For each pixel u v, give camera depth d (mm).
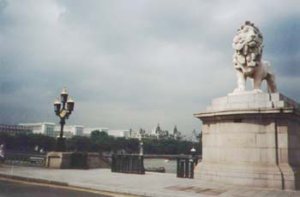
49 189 14734
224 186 15500
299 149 17172
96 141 133750
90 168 27453
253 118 16266
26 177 18250
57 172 21906
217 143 17312
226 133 16953
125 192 13945
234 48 18109
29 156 28703
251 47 17500
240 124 16562
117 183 16109
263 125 16125
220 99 17781
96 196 13008
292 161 16125
